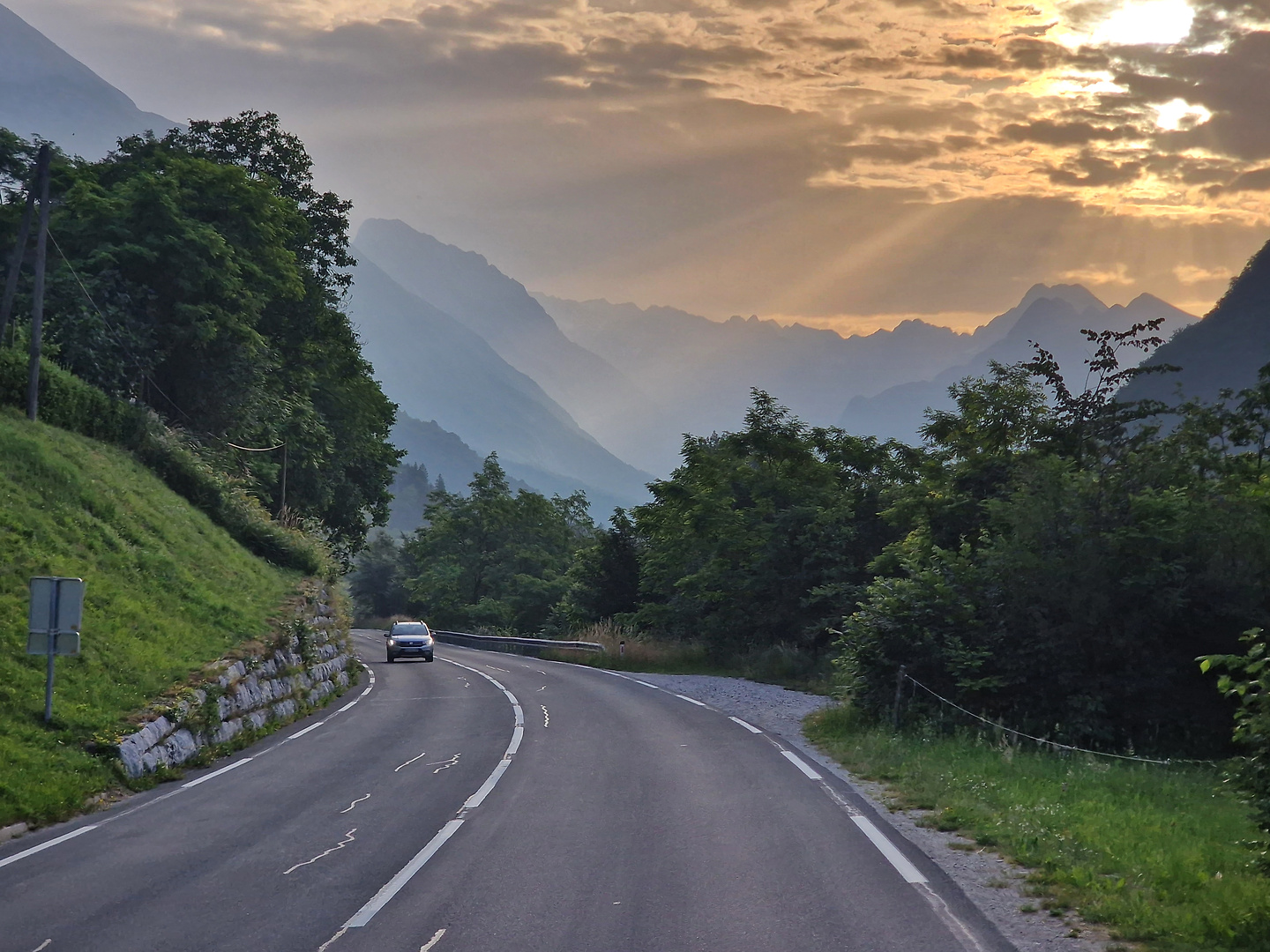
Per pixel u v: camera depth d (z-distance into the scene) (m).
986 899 6.87
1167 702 16.14
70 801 10.87
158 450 31.14
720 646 34.12
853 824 9.36
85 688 14.27
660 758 13.62
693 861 8.02
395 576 111.25
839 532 33.03
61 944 6.25
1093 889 6.98
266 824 9.92
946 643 16.72
